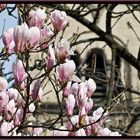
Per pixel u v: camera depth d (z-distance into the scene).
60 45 4.02
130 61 12.00
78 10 9.88
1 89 4.28
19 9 4.78
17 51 3.95
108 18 10.97
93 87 4.41
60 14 4.25
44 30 4.22
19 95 4.45
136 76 23.23
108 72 24.36
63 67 4.19
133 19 23.84
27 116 4.66
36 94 4.25
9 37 4.20
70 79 4.21
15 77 4.16
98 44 24.47
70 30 22.59
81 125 4.23
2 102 4.25
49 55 4.06
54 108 21.59
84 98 4.32
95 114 4.54
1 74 5.07
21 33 3.93
